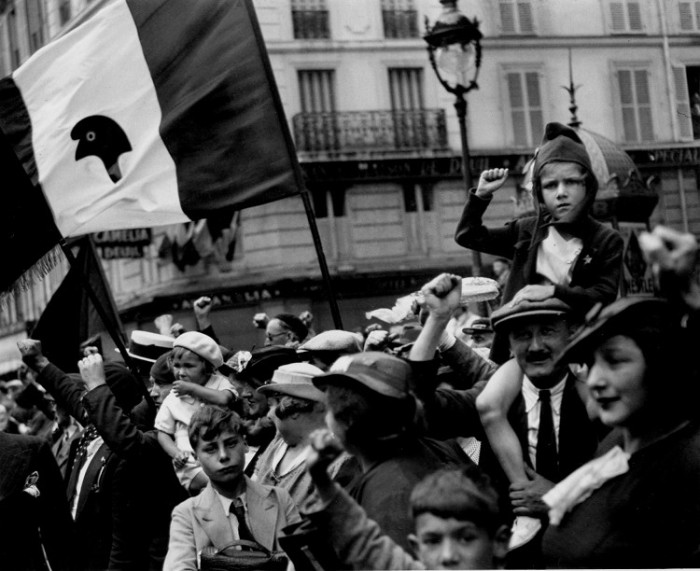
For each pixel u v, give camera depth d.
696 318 3.59
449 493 3.57
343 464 5.10
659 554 3.59
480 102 27.58
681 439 3.63
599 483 3.70
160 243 31.95
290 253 30.56
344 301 30.48
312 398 5.79
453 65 11.86
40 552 7.37
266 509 5.69
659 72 22.89
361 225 30.72
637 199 12.42
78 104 7.48
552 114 26.67
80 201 7.46
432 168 30.38
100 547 7.52
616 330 3.60
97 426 6.85
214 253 31.11
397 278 30.48
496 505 3.64
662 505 3.58
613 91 23.38
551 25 26.30
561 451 4.31
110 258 29.73
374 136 30.70
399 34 31.02
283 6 30.72
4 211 7.56
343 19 30.97
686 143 15.36
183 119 7.30
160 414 7.02
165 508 7.09
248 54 7.21
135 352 9.04
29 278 7.59
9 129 7.56
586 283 4.82
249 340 30.98
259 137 7.15
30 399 13.11
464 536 3.57
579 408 4.32
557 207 4.85
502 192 27.75
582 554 3.67
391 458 4.23
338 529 3.71
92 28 7.52
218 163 7.22
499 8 26.83
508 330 4.35
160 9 7.41
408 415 4.24
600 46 24.42
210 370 7.14
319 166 30.58
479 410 4.42
